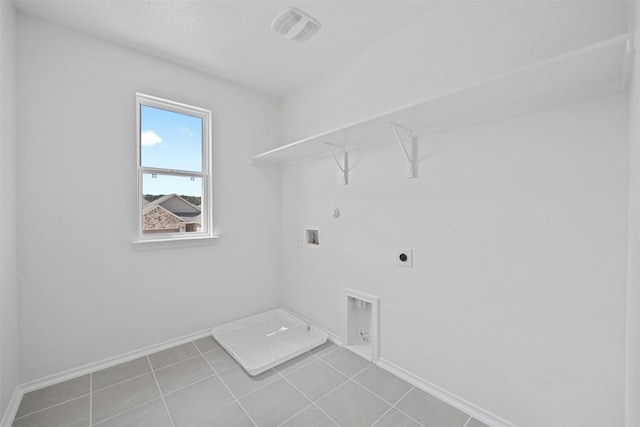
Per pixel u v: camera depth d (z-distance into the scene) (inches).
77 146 73.2
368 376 73.3
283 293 118.2
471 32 59.7
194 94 94.2
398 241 74.0
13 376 61.7
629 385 39.4
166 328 88.7
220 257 101.0
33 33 67.4
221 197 101.3
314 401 63.4
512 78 42.4
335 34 75.8
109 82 78.0
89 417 58.6
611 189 43.9
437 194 65.6
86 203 74.6
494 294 56.8
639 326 31.4
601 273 45.0
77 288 73.4
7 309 58.6
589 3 45.6
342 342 90.1
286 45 81.0
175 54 85.2
